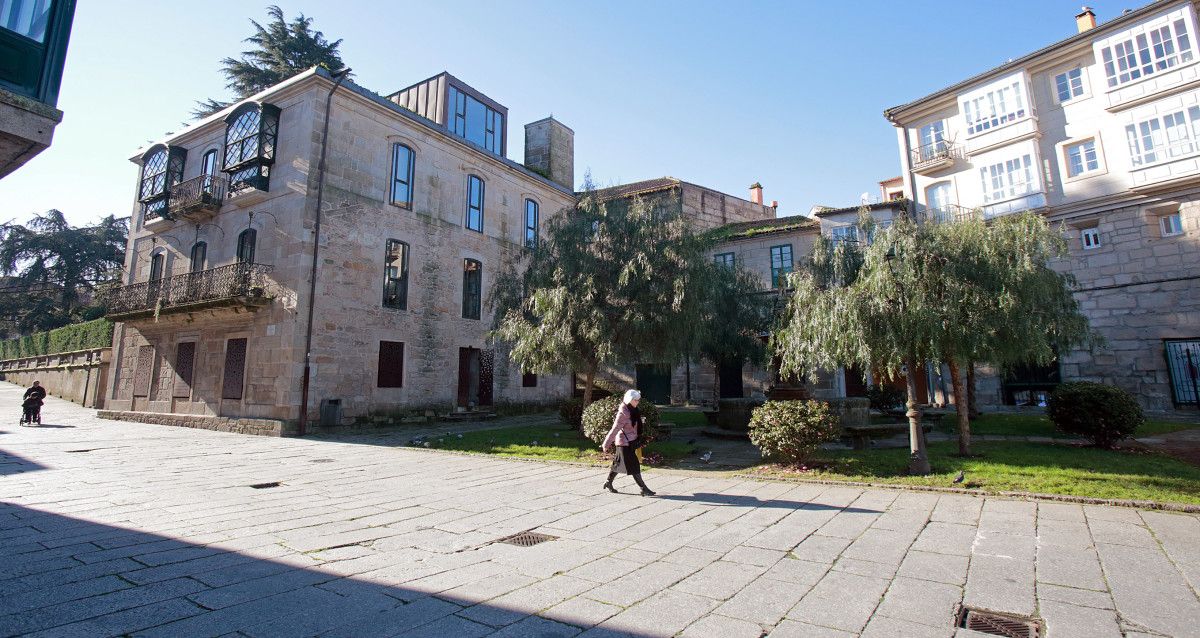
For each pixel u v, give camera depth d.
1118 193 18.30
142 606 3.74
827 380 22.59
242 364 17.19
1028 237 9.06
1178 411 16.95
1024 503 6.70
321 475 9.37
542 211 26.11
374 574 4.45
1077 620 3.52
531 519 6.32
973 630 3.41
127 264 23.45
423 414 19.33
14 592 3.96
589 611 3.71
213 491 7.88
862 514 6.39
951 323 8.23
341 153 17.70
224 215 19.08
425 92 22.92
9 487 7.93
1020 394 20.11
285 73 31.69
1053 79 20.27
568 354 12.50
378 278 18.41
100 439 14.24
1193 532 5.36
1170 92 17.50
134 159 23.80
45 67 5.23
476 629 3.43
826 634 3.36
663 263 12.05
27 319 39.56
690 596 3.99
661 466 10.07
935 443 11.59
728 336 18.52
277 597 3.94
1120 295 18.30
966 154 21.78
